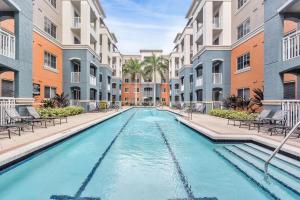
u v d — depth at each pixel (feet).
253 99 59.67
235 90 79.15
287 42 38.52
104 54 132.87
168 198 16.30
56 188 17.98
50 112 55.83
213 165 23.94
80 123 47.52
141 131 47.50
